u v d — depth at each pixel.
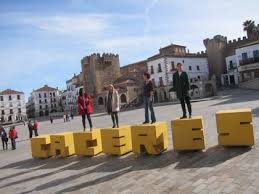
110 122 34.78
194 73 79.62
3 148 24.86
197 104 40.78
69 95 128.00
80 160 12.72
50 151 14.71
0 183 10.86
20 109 126.88
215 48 82.94
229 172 7.90
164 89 75.38
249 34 78.00
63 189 8.88
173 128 11.02
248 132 9.96
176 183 7.78
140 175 9.00
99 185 8.70
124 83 81.31
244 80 66.50
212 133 13.90
